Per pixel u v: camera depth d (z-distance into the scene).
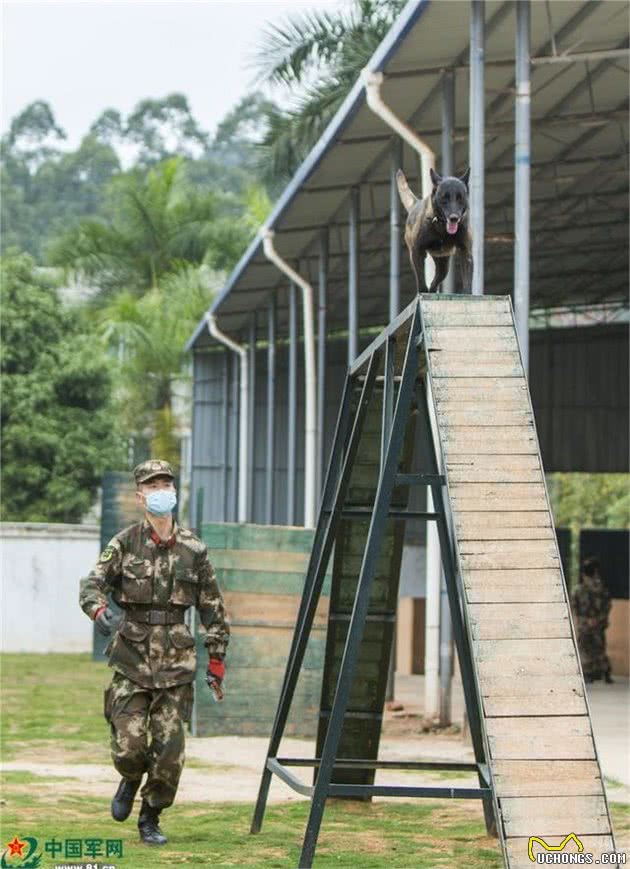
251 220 45.09
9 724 18.09
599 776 6.78
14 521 40.25
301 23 31.97
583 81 19.47
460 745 16.72
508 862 6.57
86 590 8.95
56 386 41.25
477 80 15.76
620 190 25.61
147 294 42.78
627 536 35.06
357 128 20.08
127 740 9.01
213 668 9.25
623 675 28.33
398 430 8.02
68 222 96.00
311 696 17.45
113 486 27.45
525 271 15.44
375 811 10.99
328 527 9.70
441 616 18.48
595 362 38.88
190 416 45.44
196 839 9.52
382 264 29.00
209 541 17.38
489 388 7.83
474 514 7.42
